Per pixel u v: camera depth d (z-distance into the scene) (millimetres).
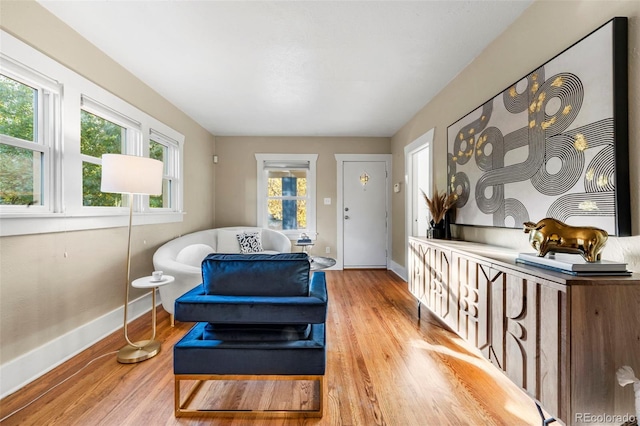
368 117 3865
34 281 1723
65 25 1917
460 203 2529
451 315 1992
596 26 1323
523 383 1269
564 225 1247
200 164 4234
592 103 1305
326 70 2561
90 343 2115
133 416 1384
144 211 2883
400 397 1531
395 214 4625
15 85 1703
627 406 1047
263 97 3186
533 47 1713
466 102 2477
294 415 1390
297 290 1405
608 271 1094
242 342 1402
